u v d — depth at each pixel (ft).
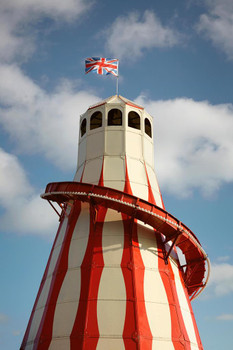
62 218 140.26
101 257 118.42
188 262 137.49
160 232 128.26
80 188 123.95
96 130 146.72
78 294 112.68
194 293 150.30
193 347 114.83
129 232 124.06
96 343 103.35
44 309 116.98
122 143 142.61
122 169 138.10
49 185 132.05
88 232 125.39
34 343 112.27
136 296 111.14
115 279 114.11
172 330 110.22
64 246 127.03
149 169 145.69
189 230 130.11
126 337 104.12
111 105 148.46
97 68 160.66
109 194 121.80
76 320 107.86
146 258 121.29
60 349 105.40
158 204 140.56
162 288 117.29
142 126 149.18
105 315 107.55
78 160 150.00
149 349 103.91
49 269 128.57
